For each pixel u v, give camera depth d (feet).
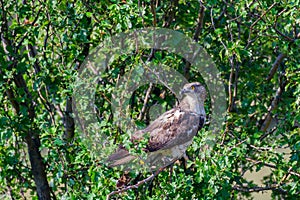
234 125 30.96
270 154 29.60
